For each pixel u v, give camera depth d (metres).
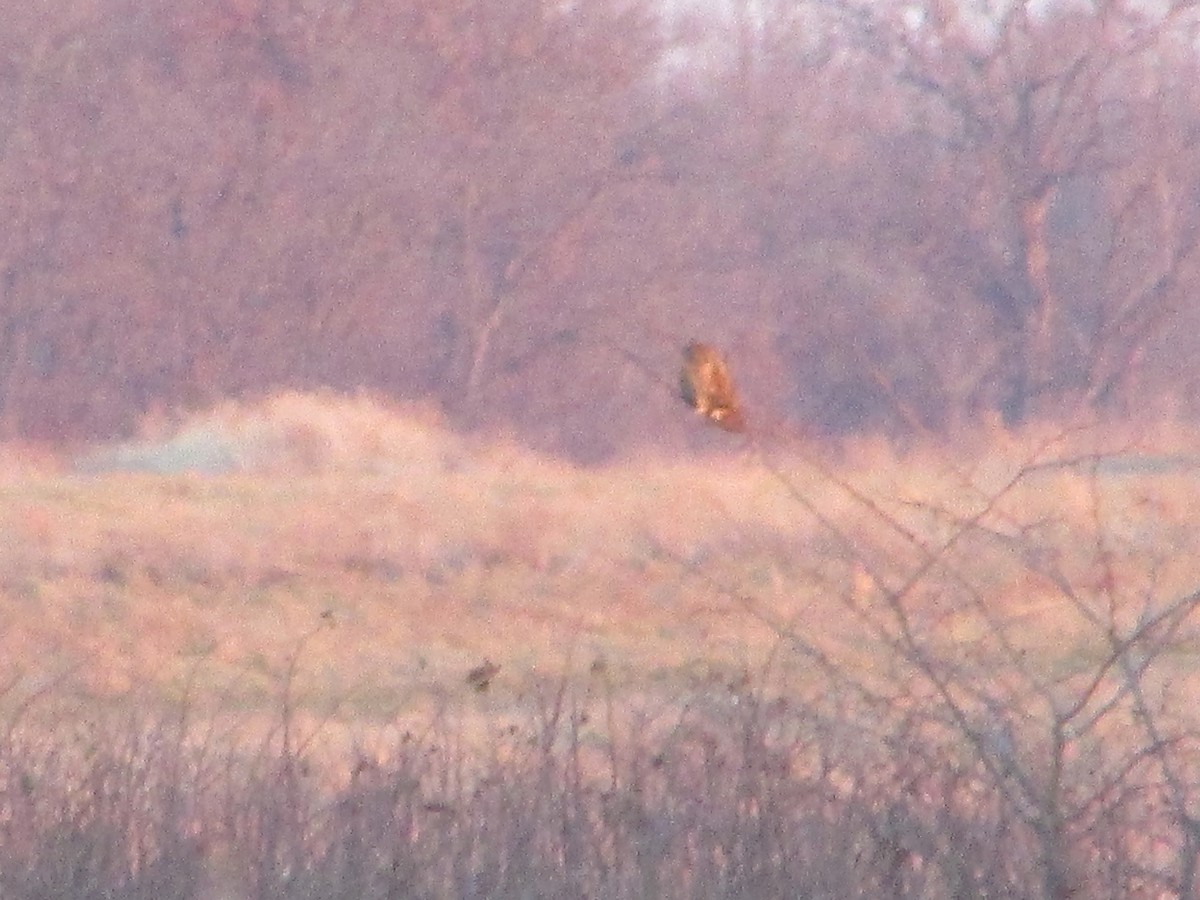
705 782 11.66
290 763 12.58
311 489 38.72
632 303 74.19
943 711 12.02
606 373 72.00
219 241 70.88
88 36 71.00
